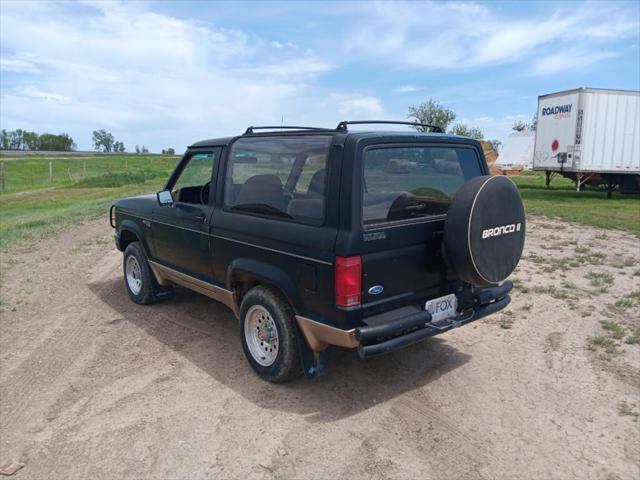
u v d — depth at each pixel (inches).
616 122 692.1
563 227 434.9
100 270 318.7
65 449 135.1
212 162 188.7
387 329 135.8
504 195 146.9
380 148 141.9
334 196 136.9
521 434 135.6
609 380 161.3
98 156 3587.6
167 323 222.7
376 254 137.6
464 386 161.3
